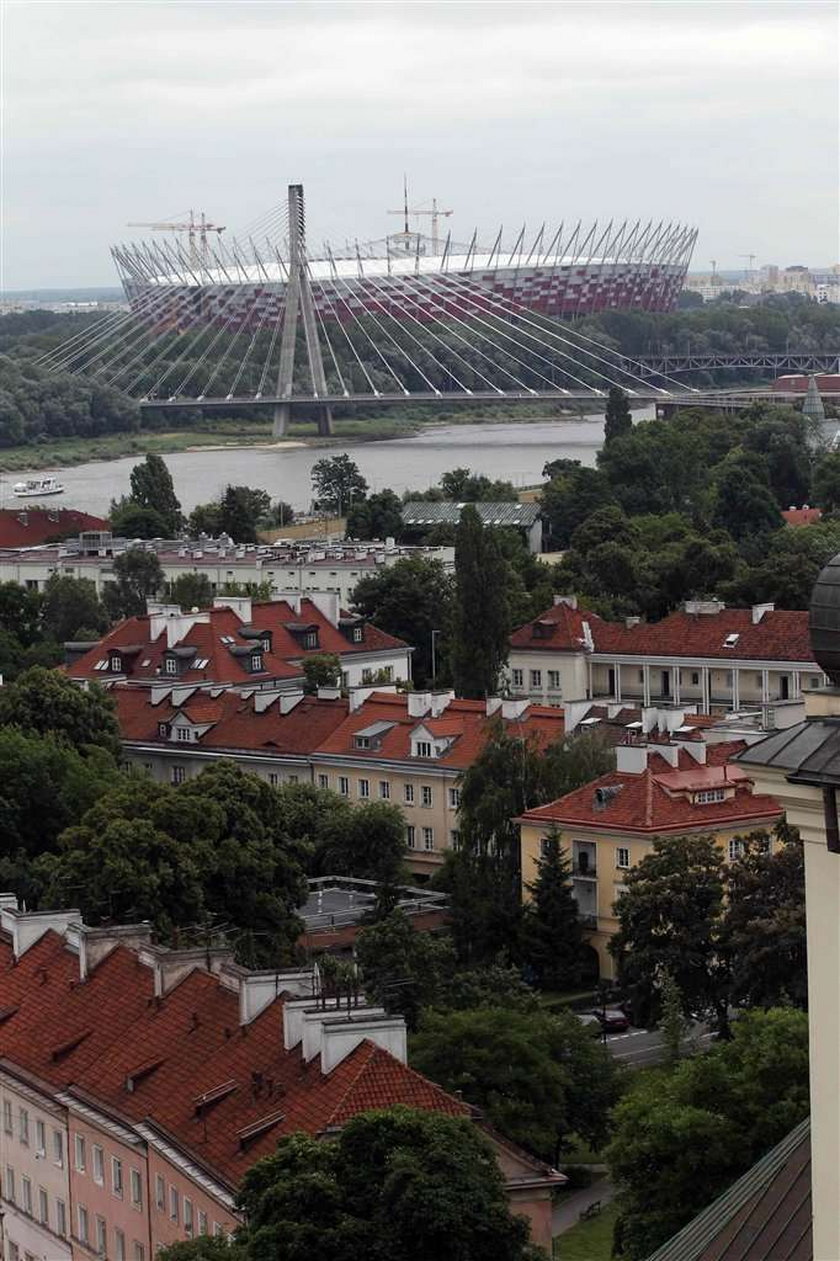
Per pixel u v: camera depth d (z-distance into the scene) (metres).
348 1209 133.00
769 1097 169.25
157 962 189.88
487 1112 192.88
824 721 60.12
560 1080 196.75
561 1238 187.00
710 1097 169.88
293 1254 129.75
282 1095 164.62
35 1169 188.62
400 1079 161.00
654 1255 85.00
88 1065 186.38
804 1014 180.62
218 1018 180.62
